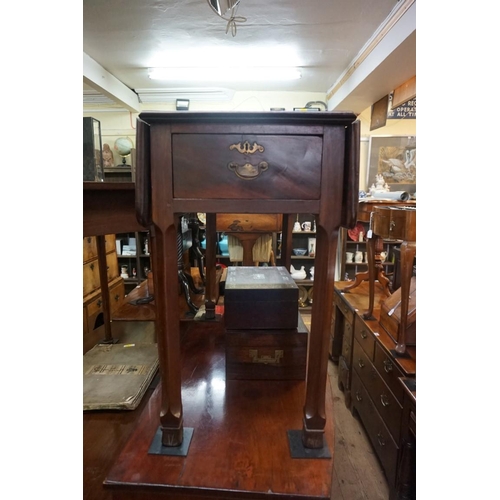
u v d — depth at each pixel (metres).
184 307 1.64
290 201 0.63
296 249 3.49
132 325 1.62
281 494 0.61
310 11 1.73
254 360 0.98
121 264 3.54
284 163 0.62
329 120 0.60
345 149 0.62
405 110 2.46
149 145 0.62
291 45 2.15
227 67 2.55
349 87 2.46
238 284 1.04
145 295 1.72
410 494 1.20
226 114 0.59
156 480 0.63
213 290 1.46
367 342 1.62
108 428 0.93
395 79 2.14
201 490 0.62
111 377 1.09
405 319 1.30
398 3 1.63
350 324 1.93
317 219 0.64
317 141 0.61
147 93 3.11
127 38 2.06
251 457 0.69
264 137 0.61
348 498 1.34
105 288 1.34
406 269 1.26
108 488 0.63
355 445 1.64
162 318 0.67
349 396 1.93
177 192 0.62
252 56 2.33
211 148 0.61
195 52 2.28
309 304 3.40
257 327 0.99
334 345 2.37
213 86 2.99
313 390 0.70
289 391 0.94
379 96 2.54
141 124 0.60
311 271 3.56
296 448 0.71
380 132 3.21
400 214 1.29
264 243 1.67
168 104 3.21
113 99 2.83
